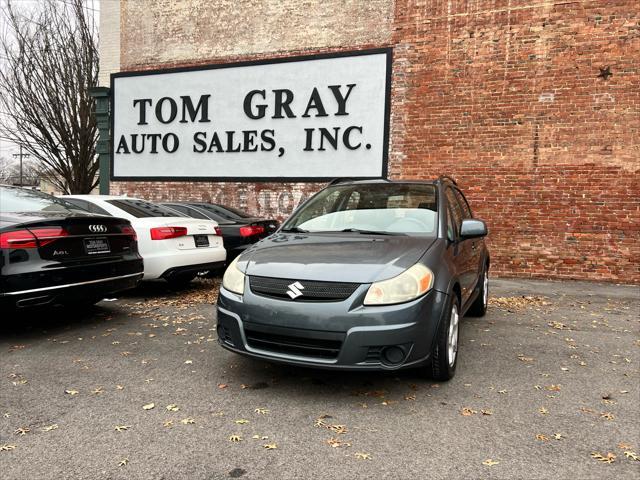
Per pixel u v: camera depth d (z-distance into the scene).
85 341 4.94
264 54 11.38
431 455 2.79
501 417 3.30
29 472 2.59
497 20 9.60
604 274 9.13
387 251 3.81
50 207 5.41
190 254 6.95
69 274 4.78
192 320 5.85
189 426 3.12
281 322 3.45
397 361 3.39
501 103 9.62
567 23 9.18
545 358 4.61
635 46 8.83
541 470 2.65
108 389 3.71
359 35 10.60
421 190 4.91
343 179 5.59
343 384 3.84
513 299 7.55
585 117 9.12
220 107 11.69
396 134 10.34
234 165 11.64
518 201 9.58
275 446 2.87
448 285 3.76
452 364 3.98
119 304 6.74
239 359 4.43
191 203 9.35
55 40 15.81
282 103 11.17
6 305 4.42
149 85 12.28
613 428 3.18
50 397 3.55
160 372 4.08
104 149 12.76
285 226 4.89
